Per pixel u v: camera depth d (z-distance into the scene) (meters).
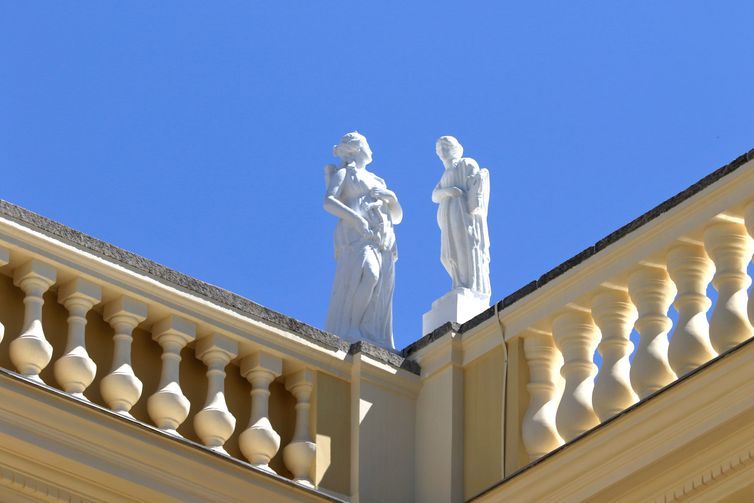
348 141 18.39
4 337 14.79
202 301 15.83
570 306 15.89
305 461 16.19
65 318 15.24
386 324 17.70
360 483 16.39
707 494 14.11
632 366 15.03
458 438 16.70
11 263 14.96
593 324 15.90
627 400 15.20
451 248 17.91
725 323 14.44
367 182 18.25
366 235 17.89
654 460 14.22
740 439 13.85
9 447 14.17
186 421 15.69
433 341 17.14
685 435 14.05
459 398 16.88
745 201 14.55
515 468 16.03
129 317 15.38
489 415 16.55
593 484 14.68
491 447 16.41
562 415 15.59
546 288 16.11
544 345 16.28
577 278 15.84
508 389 16.41
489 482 16.28
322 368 16.64
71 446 14.39
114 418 14.59
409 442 16.92
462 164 18.28
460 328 17.09
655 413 14.25
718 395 13.87
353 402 16.72
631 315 15.60
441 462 16.67
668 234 15.09
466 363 16.97
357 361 16.83
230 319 16.00
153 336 15.73
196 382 15.90
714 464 14.00
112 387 15.04
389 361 17.03
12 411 14.18
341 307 17.64
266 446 15.89
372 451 16.61
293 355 16.42
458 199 18.05
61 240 15.09
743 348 13.74
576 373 15.74
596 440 14.65
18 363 14.64
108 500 14.63
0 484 14.20
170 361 15.57
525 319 16.39
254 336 16.16
